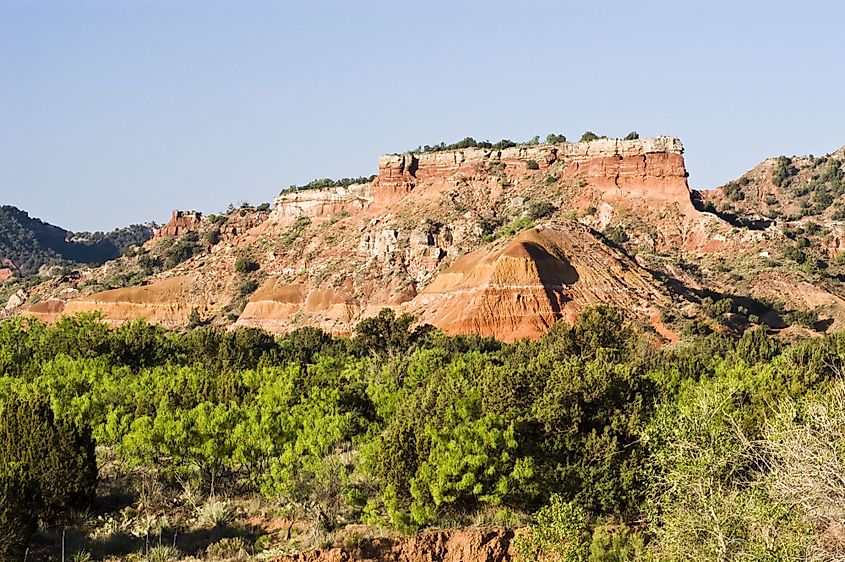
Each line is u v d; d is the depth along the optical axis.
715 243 160.62
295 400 52.09
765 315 135.25
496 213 171.00
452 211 170.75
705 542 28.48
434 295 137.00
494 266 128.38
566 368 44.16
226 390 53.44
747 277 147.88
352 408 53.69
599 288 128.62
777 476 27.27
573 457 40.78
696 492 30.14
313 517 38.22
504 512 38.59
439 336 101.31
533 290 124.56
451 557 36.50
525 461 38.41
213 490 41.41
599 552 33.03
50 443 37.75
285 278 170.62
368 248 166.12
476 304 124.12
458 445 38.00
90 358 70.00
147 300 175.12
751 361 75.81
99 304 174.88
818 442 26.97
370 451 41.09
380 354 95.81
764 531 26.91
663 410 38.62
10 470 35.06
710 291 141.88
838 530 26.72
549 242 135.75
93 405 48.09
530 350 89.19
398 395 55.12
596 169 172.88
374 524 37.78
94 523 37.56
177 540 36.47
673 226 163.25
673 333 118.25
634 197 168.62
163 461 43.66
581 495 39.06
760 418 38.06
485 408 43.53
